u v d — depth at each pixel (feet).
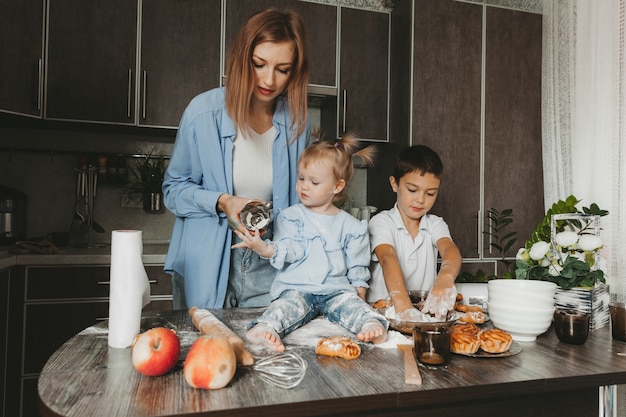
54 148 8.68
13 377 6.77
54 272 6.98
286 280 3.49
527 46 9.51
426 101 8.94
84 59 7.86
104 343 2.74
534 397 2.38
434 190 4.64
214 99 4.28
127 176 8.90
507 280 3.28
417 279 4.88
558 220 4.17
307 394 2.02
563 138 8.66
